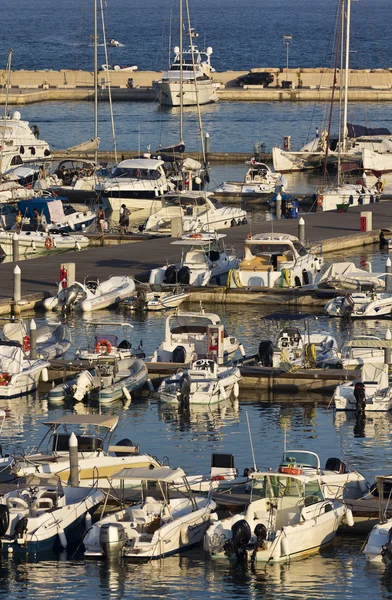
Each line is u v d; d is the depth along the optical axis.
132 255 171.00
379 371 113.62
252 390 117.44
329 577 76.69
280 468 84.06
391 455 98.12
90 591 75.12
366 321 143.00
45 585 76.00
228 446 100.50
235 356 125.69
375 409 110.19
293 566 78.38
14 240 166.38
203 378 113.81
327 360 119.56
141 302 147.00
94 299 146.75
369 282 151.00
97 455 92.38
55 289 149.88
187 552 80.62
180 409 111.44
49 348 124.69
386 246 184.75
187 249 174.12
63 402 113.56
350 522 82.38
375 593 74.44
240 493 86.69
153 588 75.25
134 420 107.75
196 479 88.31
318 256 167.00
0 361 116.62
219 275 158.75
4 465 92.19
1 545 80.56
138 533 80.12
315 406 112.31
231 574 77.25
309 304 149.62
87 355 120.25
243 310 148.38
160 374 118.25
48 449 97.25
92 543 80.12
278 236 158.38
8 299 144.25
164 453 98.50
